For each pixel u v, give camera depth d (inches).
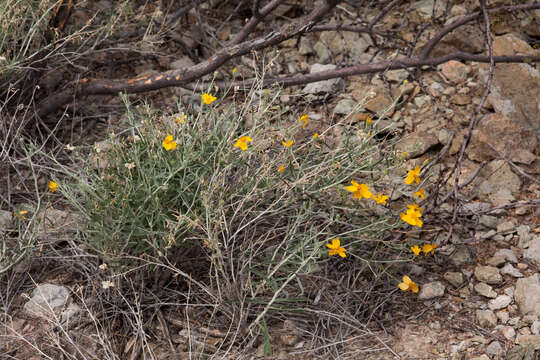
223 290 98.9
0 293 107.5
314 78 149.0
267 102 117.6
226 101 157.9
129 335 101.9
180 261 109.3
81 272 110.8
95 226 100.2
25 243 108.0
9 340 100.0
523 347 94.7
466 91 156.6
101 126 151.2
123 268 103.0
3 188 129.0
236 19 195.3
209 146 105.7
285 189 100.7
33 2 134.5
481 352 96.2
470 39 167.0
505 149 138.1
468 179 133.8
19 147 137.3
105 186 100.7
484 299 107.0
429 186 131.8
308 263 99.3
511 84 151.3
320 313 102.2
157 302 104.6
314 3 191.9
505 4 172.2
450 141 141.1
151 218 100.0
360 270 107.3
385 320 103.7
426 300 107.4
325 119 151.2
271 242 113.7
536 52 160.6
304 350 97.8
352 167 107.9
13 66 123.9
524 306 103.3
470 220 123.3
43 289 106.9
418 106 155.0
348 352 97.4
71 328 102.1
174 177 104.3
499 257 113.0
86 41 145.3
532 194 129.6
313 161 112.6
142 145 107.5
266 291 105.4
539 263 112.0
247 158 108.1
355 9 188.2
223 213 96.7
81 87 143.3
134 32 167.0
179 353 98.3
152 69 173.8
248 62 170.9
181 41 173.6
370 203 123.5
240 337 99.6
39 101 148.6
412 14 182.7
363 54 173.8
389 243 107.9
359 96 158.7
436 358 96.0
